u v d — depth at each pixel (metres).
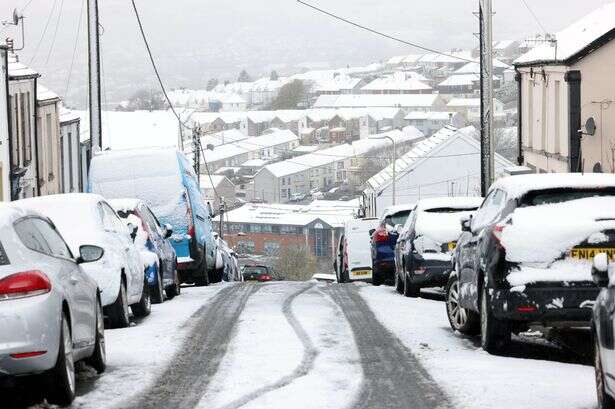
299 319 23.06
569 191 17.31
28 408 13.36
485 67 42.59
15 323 12.75
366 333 20.41
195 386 14.75
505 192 17.94
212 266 45.16
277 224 186.00
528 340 19.58
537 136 60.09
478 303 18.47
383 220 39.44
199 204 39.81
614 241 16.77
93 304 15.80
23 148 60.22
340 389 14.31
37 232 14.76
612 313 12.08
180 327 21.86
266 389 14.34
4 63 55.00
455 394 13.91
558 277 16.72
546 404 13.25
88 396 14.21
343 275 55.34
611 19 55.34
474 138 125.12
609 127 51.81
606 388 12.38
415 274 29.06
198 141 88.94
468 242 19.69
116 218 24.52
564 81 53.97
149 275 27.55
